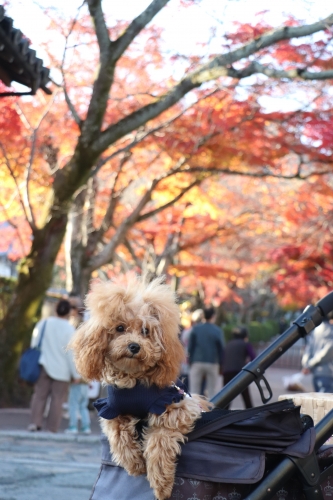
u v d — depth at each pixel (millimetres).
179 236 18078
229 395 3900
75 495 6254
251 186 18047
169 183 15703
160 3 11070
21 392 13836
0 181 14664
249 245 24891
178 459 3229
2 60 8492
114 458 3352
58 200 13047
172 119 12164
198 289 29844
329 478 3498
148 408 3166
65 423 12141
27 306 13656
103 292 3225
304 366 11391
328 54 11938
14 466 7547
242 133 13078
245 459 3248
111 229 18391
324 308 4047
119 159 15703
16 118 11867
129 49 12734
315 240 19250
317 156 13859
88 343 3191
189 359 12414
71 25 11508
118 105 13609
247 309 37312
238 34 11648
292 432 3338
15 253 17969
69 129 13812
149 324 3117
